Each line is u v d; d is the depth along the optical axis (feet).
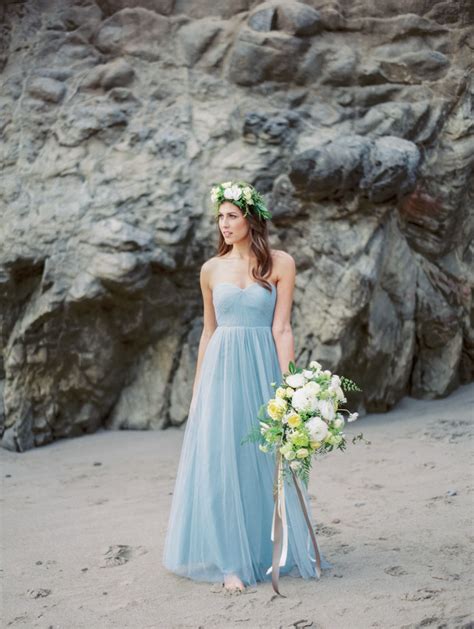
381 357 25.70
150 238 24.32
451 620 10.85
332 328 24.59
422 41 26.22
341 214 24.71
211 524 12.69
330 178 23.45
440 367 26.81
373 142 24.39
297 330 25.18
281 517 12.30
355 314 24.47
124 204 24.70
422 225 26.32
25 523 16.96
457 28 26.20
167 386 26.05
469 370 27.66
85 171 25.26
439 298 26.55
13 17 27.30
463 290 26.99
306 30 25.67
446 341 26.73
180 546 13.12
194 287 25.85
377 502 16.97
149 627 11.25
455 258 27.22
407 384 27.02
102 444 24.66
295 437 11.76
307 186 23.82
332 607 11.58
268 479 12.99
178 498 13.38
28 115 26.02
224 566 12.59
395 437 22.79
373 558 13.57
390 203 24.48
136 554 14.56
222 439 12.83
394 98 26.09
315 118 25.70
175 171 25.12
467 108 26.14
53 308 23.99
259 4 26.45
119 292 24.18
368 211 24.76
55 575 13.62
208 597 12.25
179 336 26.05
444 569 12.89
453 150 26.02
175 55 26.50
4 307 24.50
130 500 18.61
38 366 24.66
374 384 26.03
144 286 24.18
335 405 12.16
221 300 13.19
